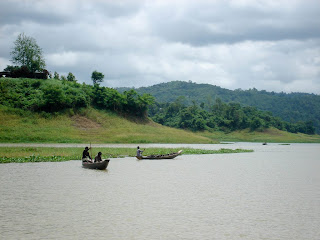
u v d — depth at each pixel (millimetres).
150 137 82750
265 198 18000
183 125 147250
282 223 13477
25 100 83750
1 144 58062
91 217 14039
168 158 41156
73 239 11414
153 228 12656
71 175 25859
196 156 46062
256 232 12359
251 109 175125
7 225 12859
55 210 15070
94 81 102500
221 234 12102
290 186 21766
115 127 86750
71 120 83250
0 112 77250
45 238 11469
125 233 12078
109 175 26078
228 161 39219
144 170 29562
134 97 106000
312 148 80562
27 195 18156
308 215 14672
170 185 21703
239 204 16562
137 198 17656
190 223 13344
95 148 51969
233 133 148625
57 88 86125
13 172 27234
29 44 104000
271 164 36281
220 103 198000
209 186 21516
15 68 103250
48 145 58312
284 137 144000
